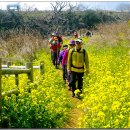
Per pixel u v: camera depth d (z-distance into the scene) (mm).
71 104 12375
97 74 15461
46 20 50250
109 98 10180
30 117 9359
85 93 13383
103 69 17469
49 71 17547
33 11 50156
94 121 8359
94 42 29656
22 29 29516
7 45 24219
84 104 9891
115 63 19500
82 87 14125
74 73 14047
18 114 9328
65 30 54062
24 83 12477
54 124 9742
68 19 55906
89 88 13039
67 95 14391
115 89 10688
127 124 8234
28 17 47375
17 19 45188
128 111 8867
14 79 13547
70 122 10562
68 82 15617
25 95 10516
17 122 9180
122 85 11867
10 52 23859
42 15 50375
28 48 24281
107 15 56250
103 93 10281
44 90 11562
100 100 9812
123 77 14102
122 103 9883
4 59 22406
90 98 9930
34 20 47750
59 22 54094
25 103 9875
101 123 8336
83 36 44812
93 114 8789
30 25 46875
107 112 8805
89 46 29641
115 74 15430
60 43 23000
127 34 29125
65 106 11891
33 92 10797
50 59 25672
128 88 11266
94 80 14984
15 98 9828
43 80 13805
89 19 56750
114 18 54750
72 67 14031
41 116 9586
